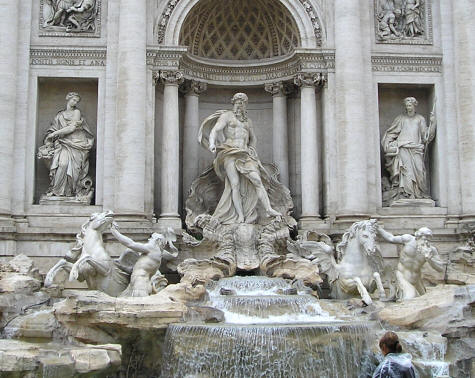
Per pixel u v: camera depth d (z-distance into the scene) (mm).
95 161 31516
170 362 20781
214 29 33875
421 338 21250
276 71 33688
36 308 23828
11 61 30203
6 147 29703
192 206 31328
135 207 29625
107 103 30922
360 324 21391
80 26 31562
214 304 24141
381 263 26688
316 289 27344
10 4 30406
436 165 32594
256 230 29984
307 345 20266
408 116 32719
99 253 25547
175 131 31188
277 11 33125
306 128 31750
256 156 30891
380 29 32812
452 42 32812
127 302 21359
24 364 18062
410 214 31703
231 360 20125
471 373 20391
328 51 31672
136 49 30469
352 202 30438
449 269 28828
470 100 31797
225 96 34656
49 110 31906
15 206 29969
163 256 26375
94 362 19000
